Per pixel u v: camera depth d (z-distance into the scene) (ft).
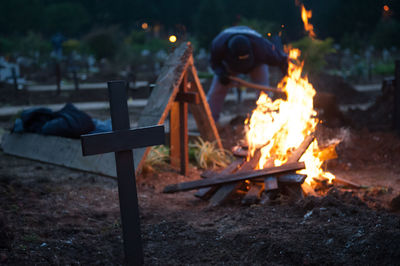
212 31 114.52
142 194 17.11
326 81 48.37
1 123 34.22
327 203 13.34
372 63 80.18
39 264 9.88
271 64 26.20
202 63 76.89
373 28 104.37
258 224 12.87
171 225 13.12
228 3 136.15
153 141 10.28
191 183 16.47
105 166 19.34
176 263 10.75
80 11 161.79
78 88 53.47
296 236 11.43
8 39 98.89
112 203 15.88
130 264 10.45
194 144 24.25
